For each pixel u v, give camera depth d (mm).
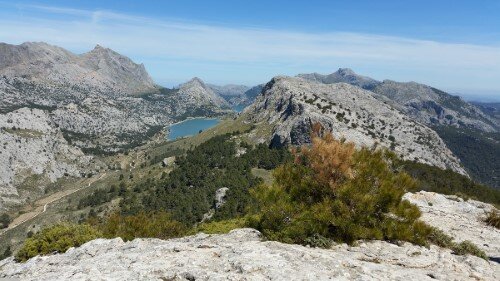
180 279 11242
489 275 13977
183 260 12695
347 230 16828
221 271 11781
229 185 144250
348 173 18438
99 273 11602
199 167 182125
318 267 12297
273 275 11289
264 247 14328
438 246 17703
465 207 31078
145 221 25609
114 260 13414
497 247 19078
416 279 12203
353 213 17406
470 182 88875
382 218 18031
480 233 22547
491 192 80000
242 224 22125
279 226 17688
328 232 17156
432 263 14711
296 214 18250
